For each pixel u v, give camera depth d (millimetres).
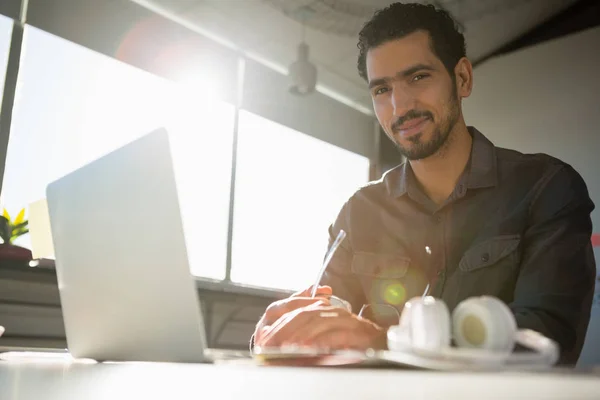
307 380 295
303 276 4281
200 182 3803
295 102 4492
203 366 474
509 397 206
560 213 1169
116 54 3318
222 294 3145
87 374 406
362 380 289
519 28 4059
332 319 594
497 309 423
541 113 4020
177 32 3662
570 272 1063
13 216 2434
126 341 670
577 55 3906
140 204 625
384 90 1372
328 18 3619
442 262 1320
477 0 3568
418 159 1340
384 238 1421
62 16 3086
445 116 1312
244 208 4004
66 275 762
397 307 1342
